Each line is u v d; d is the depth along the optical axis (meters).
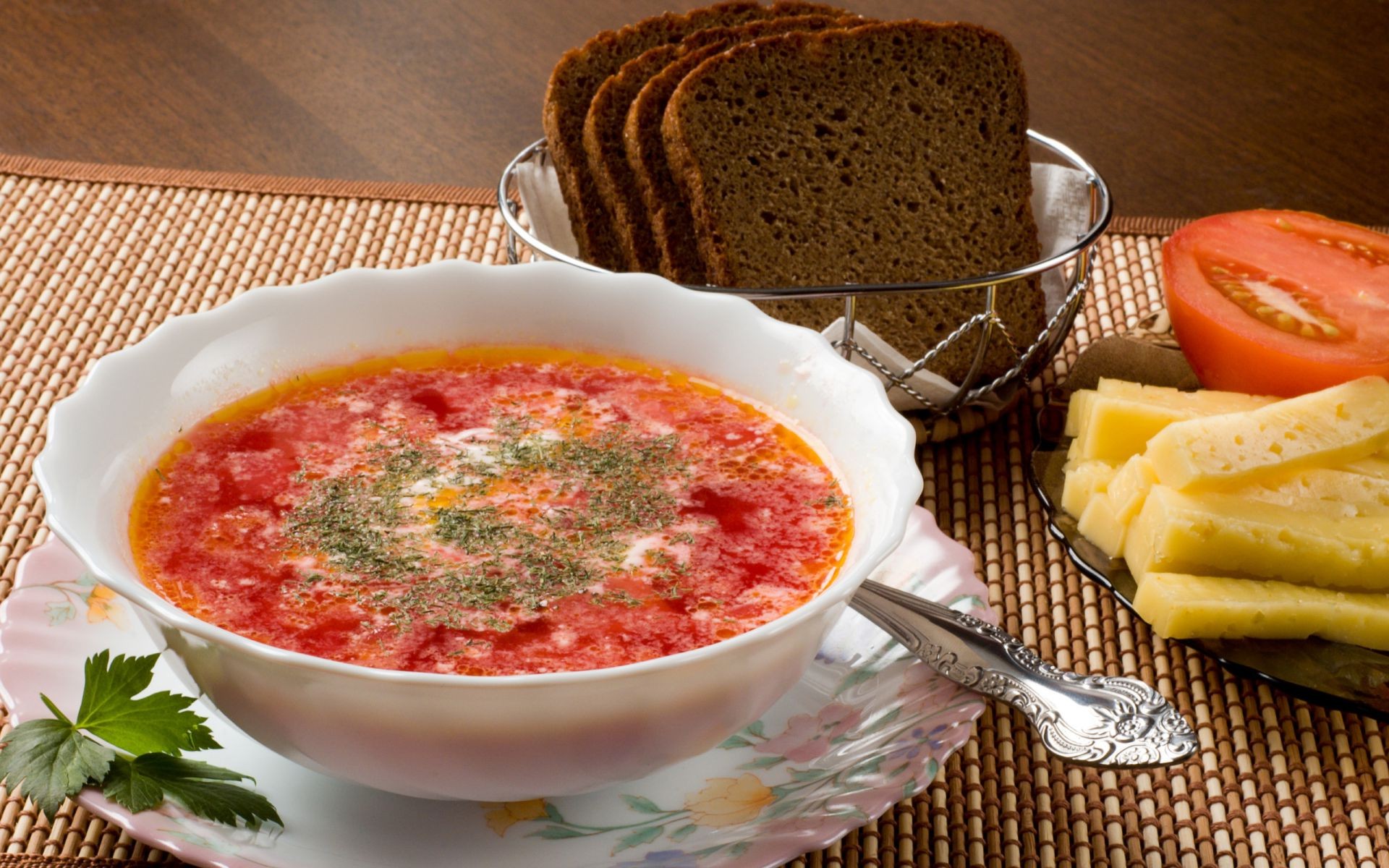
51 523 0.59
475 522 0.64
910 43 0.82
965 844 0.64
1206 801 0.66
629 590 0.62
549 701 0.57
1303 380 0.75
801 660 0.60
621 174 0.83
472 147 1.06
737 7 0.90
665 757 0.60
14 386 0.79
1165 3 1.34
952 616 0.65
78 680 0.62
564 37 1.23
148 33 1.19
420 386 0.69
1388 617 0.67
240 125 1.06
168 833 0.59
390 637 0.61
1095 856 0.64
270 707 0.58
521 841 0.60
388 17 1.24
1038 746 0.67
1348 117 1.16
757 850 0.59
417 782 0.59
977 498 0.76
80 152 1.01
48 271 0.85
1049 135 1.11
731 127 0.80
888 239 0.81
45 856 0.62
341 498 0.65
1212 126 1.14
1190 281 0.78
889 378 0.75
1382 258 0.80
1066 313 0.78
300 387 0.69
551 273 0.70
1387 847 0.64
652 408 0.69
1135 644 0.71
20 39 1.17
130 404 0.65
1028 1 1.34
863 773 0.61
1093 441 0.73
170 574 0.62
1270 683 0.67
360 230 0.89
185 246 0.87
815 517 0.65
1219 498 0.69
